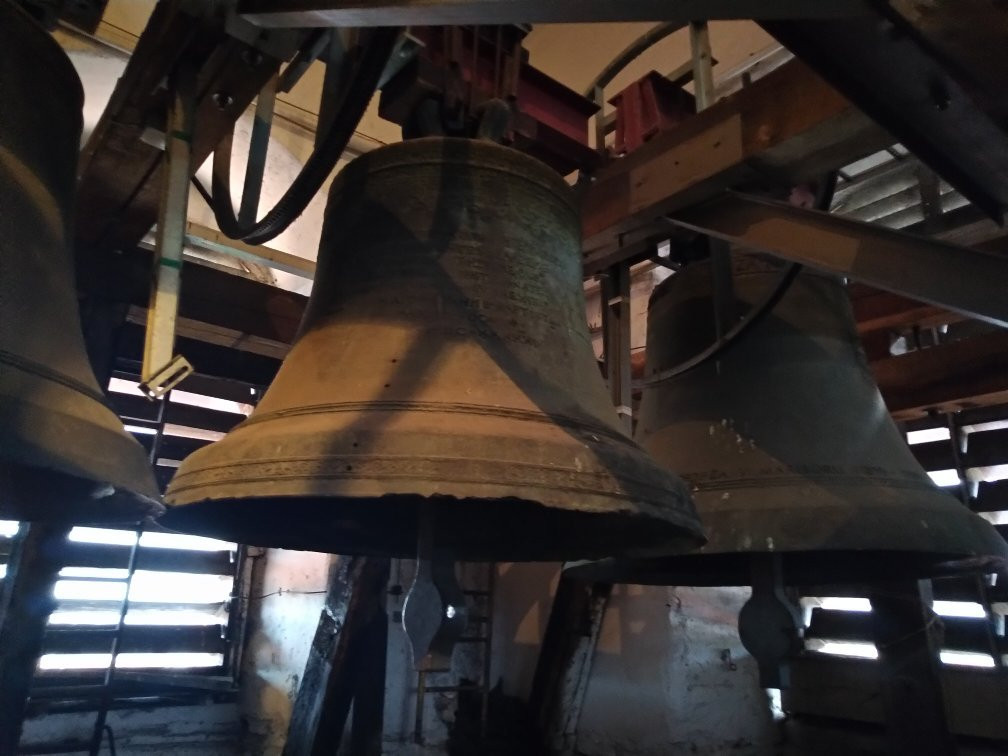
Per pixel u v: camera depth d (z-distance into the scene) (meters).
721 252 1.29
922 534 1.00
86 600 2.64
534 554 1.11
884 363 1.97
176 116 1.03
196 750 2.76
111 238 1.59
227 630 2.96
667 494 0.78
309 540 1.11
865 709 2.47
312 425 0.75
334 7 0.71
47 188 0.79
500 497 0.66
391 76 1.10
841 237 1.03
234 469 0.73
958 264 0.91
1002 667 2.07
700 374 1.30
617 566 1.35
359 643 1.89
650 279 3.02
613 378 1.47
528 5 0.59
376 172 1.00
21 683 1.42
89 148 1.31
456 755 2.70
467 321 0.87
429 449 0.68
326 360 0.86
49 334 0.71
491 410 0.77
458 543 1.13
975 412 2.25
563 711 2.75
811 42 0.63
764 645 1.07
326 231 1.05
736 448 1.17
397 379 0.80
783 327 1.28
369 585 1.93
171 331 0.88
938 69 0.60
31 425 0.60
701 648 2.62
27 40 0.77
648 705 2.55
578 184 1.43
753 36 2.83
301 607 2.74
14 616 1.43
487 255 0.93
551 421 0.78
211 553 2.98
